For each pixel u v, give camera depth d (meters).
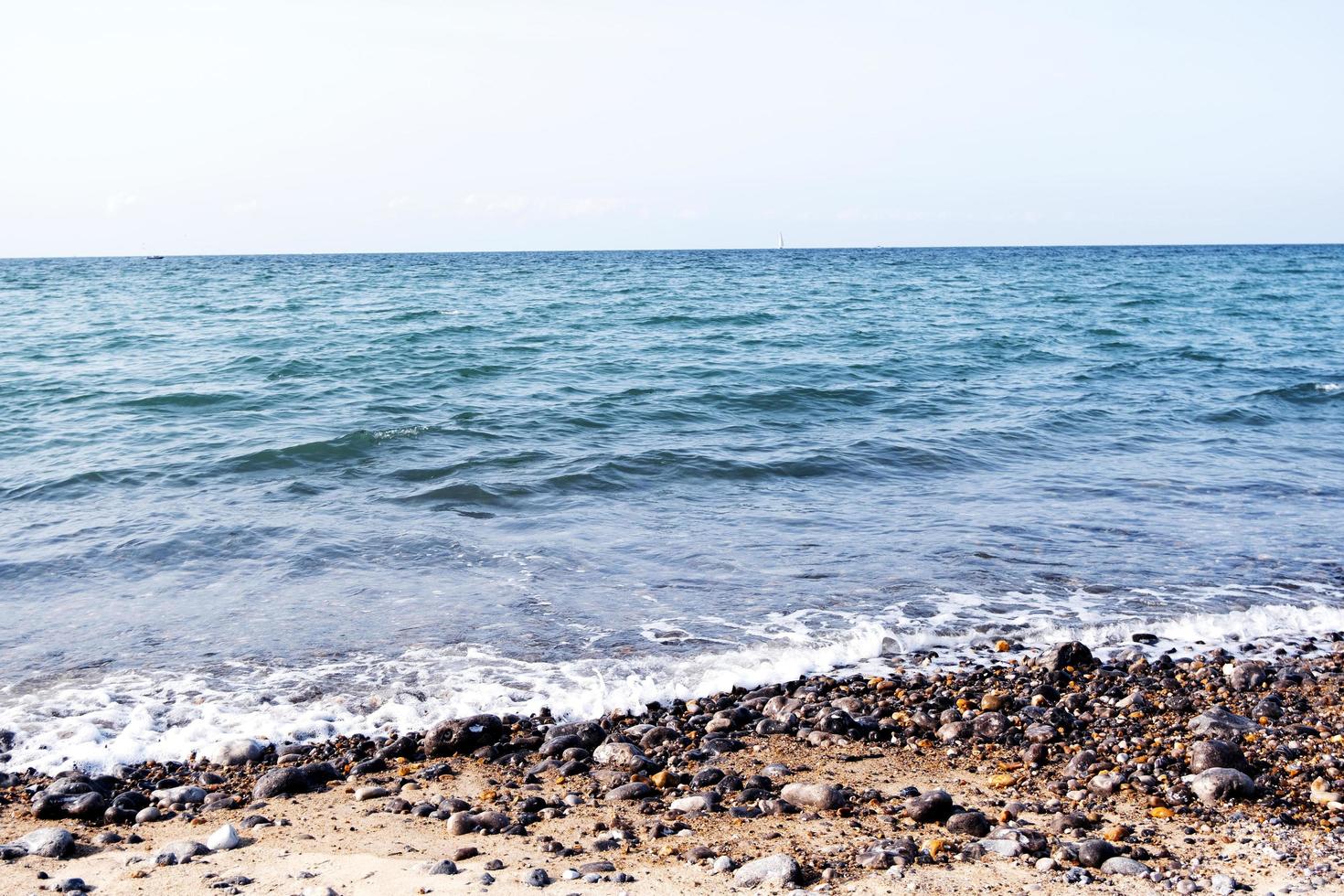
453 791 6.48
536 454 16.08
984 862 5.27
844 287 64.12
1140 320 40.31
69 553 11.39
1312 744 7.09
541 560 11.33
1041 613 9.95
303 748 7.22
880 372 25.14
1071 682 8.51
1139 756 6.96
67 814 6.06
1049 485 14.86
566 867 5.25
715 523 12.88
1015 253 195.00
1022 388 23.34
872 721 7.60
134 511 13.10
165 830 5.86
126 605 9.91
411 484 14.55
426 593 10.29
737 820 5.89
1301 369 26.45
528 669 8.55
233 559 11.28
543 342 30.97
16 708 7.71
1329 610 10.09
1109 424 19.28
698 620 9.67
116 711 7.68
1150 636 9.48
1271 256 151.75
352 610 9.82
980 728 7.49
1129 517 13.23
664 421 19.17
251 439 17.17
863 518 13.12
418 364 26.02
